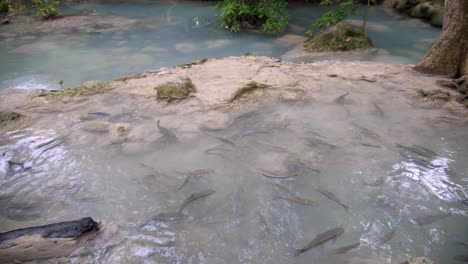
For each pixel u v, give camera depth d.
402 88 6.46
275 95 6.11
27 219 3.63
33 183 4.16
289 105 5.85
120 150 4.74
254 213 3.70
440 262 3.15
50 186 4.11
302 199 3.85
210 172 4.30
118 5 13.80
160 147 4.79
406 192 3.99
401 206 3.79
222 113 5.61
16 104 5.98
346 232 3.46
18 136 5.06
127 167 4.41
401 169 4.36
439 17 10.87
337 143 4.85
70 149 4.78
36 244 3.19
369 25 11.22
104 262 3.14
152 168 4.38
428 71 7.11
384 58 8.59
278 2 10.70
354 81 6.73
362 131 5.11
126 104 5.91
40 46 9.27
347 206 3.77
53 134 5.11
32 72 7.73
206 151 4.70
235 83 6.50
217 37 10.19
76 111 5.71
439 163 4.48
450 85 6.52
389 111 5.71
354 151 4.68
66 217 3.66
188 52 8.97
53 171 4.36
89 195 3.96
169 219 3.61
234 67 7.27
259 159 4.54
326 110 5.70
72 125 5.33
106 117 5.52
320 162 4.46
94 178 4.23
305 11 13.21
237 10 10.61
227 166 4.41
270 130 5.16
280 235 3.44
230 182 4.14
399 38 10.02
